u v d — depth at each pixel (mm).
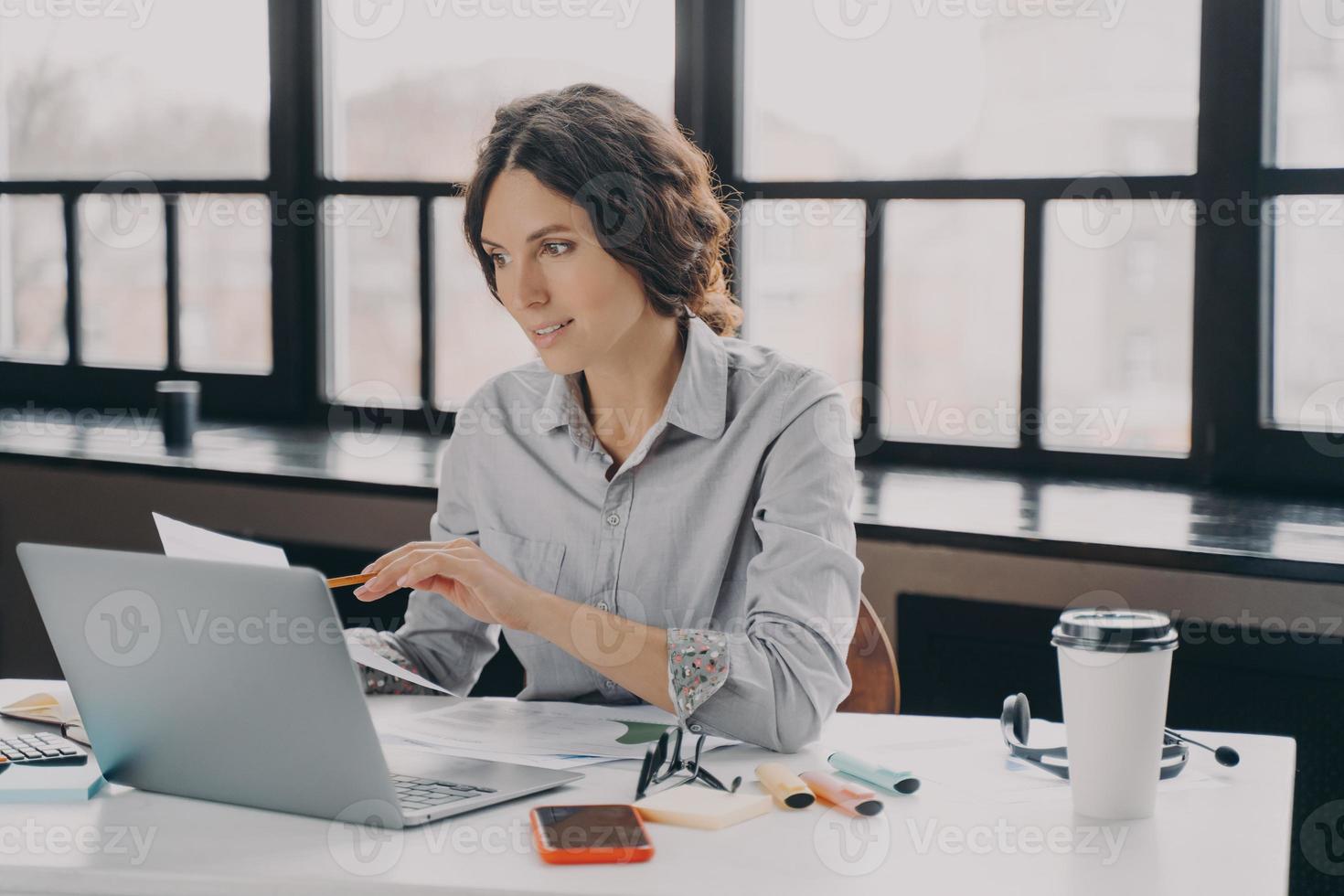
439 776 1026
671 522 1349
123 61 3086
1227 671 1744
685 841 902
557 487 1403
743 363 1387
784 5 2457
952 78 2344
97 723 1006
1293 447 2145
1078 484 2248
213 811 966
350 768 918
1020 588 1850
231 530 2432
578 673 1370
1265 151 2133
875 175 2424
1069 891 816
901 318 2426
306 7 2898
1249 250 2146
